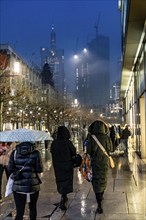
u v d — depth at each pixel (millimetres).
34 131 6734
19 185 6254
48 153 27000
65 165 8250
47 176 14320
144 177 13289
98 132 8312
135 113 25672
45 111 53500
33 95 64062
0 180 9797
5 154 9781
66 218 7559
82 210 8242
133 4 12836
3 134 6629
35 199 6465
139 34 16750
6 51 51031
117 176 13594
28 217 7699
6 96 30156
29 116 47500
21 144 6414
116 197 9617
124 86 39312
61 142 8305
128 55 21703
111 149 8312
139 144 21875
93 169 8070
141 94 19219
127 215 7680
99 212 7906
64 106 62000
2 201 9609
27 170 6301
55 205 8844
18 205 6332
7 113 35125
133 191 10500
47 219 7504
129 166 16938
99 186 7992
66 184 8227
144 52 17109
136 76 23953
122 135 24688
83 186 11594
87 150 8133
